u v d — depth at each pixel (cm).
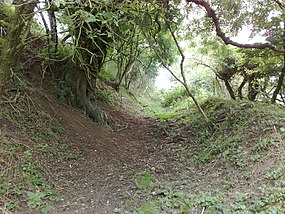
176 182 525
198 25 980
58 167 566
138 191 485
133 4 506
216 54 1159
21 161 504
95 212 413
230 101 1011
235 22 815
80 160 637
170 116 1302
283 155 489
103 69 1734
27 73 829
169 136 940
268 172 457
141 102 1991
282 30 766
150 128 1091
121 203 441
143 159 722
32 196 424
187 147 784
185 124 1043
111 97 1479
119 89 1797
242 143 609
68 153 642
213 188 465
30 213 395
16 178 459
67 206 427
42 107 742
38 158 550
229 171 525
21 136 583
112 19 439
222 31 824
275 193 383
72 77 926
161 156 740
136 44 1281
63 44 877
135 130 1085
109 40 846
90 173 585
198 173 574
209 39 1098
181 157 706
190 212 388
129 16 586
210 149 673
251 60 998
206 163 619
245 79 1157
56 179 518
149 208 399
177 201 418
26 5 436
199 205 403
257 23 793
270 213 345
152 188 496
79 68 916
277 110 733
